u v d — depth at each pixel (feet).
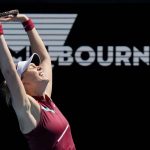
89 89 49.26
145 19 48.93
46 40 49.29
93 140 49.37
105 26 49.11
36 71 32.27
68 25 49.26
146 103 49.06
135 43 49.03
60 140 31.53
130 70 49.08
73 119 49.42
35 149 31.45
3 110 49.78
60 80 49.37
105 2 48.91
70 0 49.06
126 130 49.14
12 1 49.11
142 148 49.06
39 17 49.19
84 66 49.26
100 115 49.21
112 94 49.14
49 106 32.12
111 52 49.19
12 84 30.19
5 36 49.26
